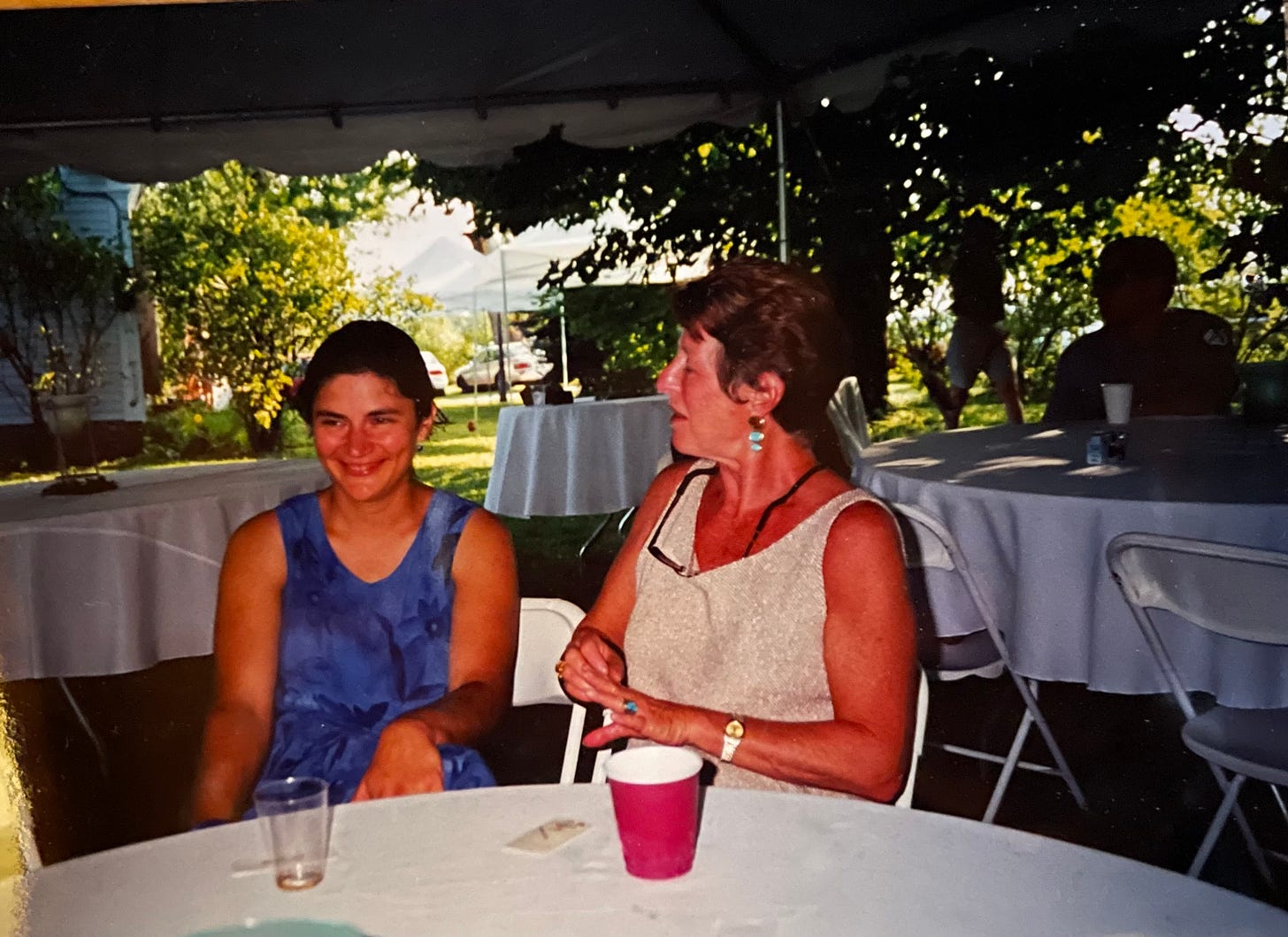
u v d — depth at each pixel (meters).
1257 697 2.18
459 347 6.82
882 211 6.27
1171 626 2.29
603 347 6.96
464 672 1.77
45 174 4.77
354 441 1.71
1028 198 6.01
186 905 0.92
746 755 1.33
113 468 3.71
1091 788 3.03
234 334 4.70
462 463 6.68
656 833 0.91
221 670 1.76
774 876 0.93
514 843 1.00
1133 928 0.84
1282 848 2.65
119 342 4.57
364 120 4.24
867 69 4.73
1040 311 6.08
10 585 2.87
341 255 5.44
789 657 1.44
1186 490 2.43
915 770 1.47
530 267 6.80
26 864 2.16
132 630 2.98
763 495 1.52
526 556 6.05
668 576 1.53
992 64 5.90
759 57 4.53
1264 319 5.47
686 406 1.53
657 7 4.26
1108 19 5.54
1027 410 6.22
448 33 4.11
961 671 2.66
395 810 1.09
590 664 1.36
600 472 5.56
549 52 4.28
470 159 4.39
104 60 3.85
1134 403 3.92
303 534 1.76
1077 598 2.42
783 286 1.49
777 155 6.29
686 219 6.74
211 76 4.00
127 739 3.45
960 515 2.65
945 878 0.92
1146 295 3.86
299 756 1.73
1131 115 5.71
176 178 4.13
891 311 6.36
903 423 6.41
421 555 1.77
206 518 3.17
